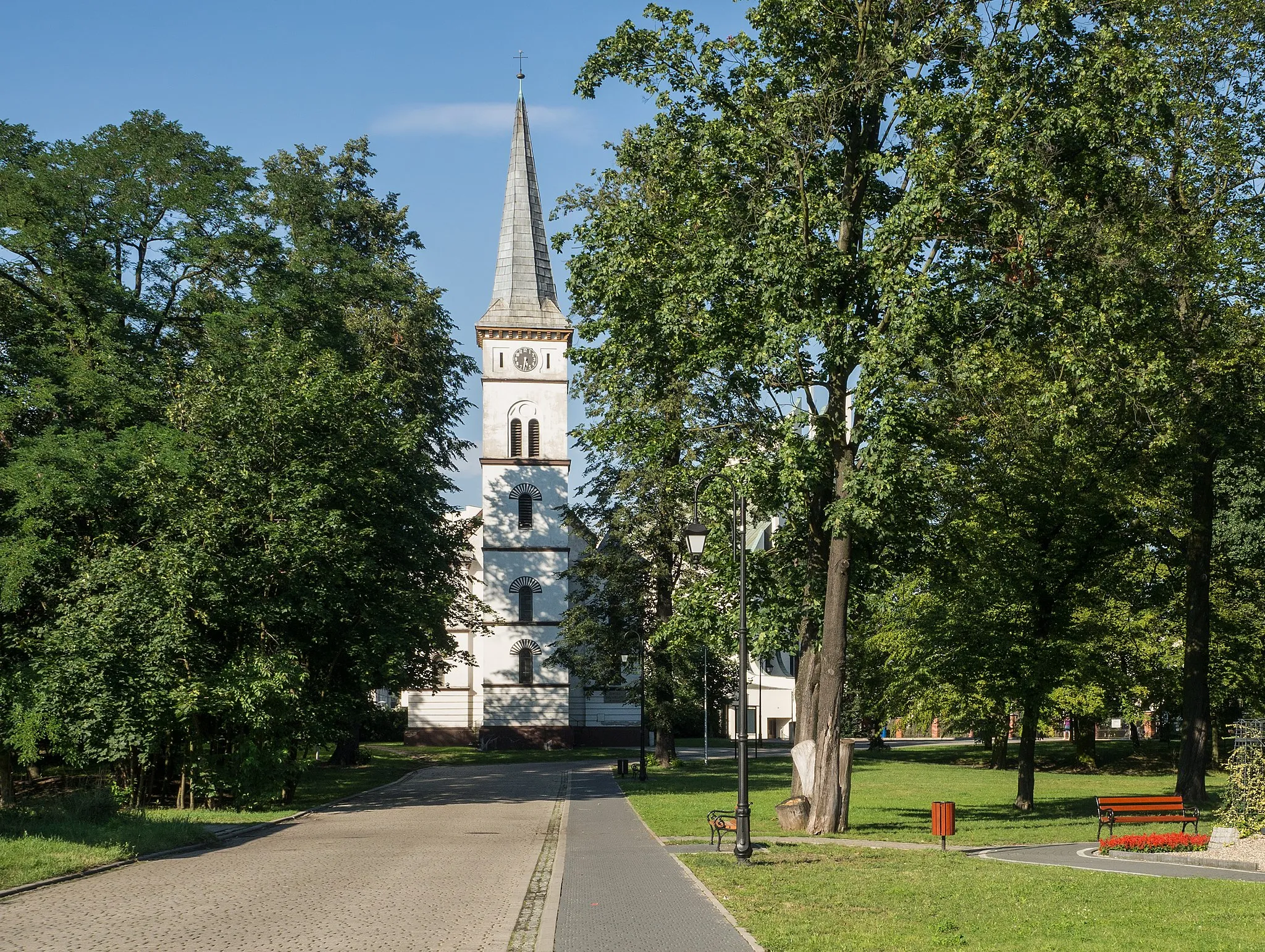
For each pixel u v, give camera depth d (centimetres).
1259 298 2692
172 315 3356
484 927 1286
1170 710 4531
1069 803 3331
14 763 3058
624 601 4981
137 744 2747
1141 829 2416
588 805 3228
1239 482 3819
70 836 2009
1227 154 2686
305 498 2923
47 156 3047
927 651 3061
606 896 1498
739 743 1883
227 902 1464
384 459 3497
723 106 2403
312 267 3475
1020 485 2928
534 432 7044
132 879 1680
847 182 2422
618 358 2588
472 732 7456
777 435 2355
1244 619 4038
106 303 2997
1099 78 2150
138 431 2841
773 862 1844
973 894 1472
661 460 2961
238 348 3142
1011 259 2230
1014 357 2794
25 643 2784
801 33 2317
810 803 2423
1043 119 2183
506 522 6956
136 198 3123
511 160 7300
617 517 4681
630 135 3127
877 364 2070
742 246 2323
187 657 2848
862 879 1623
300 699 3080
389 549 3691
